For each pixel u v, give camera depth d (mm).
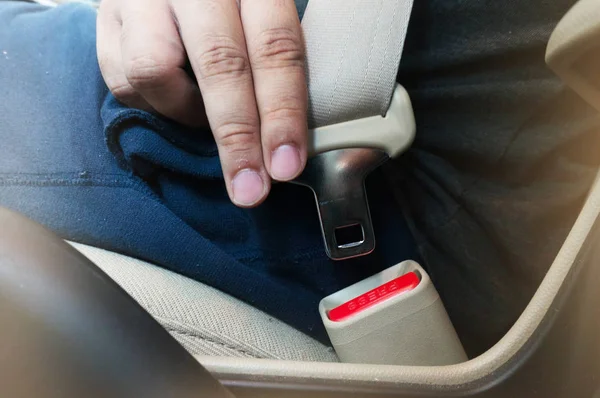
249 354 350
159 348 229
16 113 411
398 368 297
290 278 415
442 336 367
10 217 228
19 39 455
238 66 348
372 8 376
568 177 391
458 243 429
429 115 424
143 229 373
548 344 283
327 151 378
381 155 381
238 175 352
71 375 211
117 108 389
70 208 376
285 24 354
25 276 213
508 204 407
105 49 396
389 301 366
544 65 382
